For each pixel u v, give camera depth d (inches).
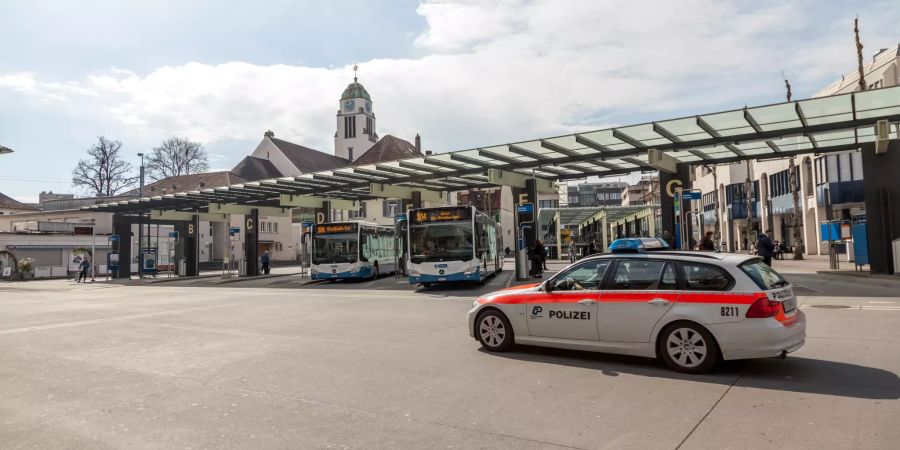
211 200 1322.6
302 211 2327.8
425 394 226.8
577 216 1808.6
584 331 280.5
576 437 173.5
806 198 1510.8
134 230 2144.4
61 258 1856.5
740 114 615.8
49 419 203.2
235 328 432.5
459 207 788.0
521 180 935.0
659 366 268.4
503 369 269.3
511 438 173.6
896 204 716.0
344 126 3440.0
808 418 186.5
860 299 503.2
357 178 1048.8
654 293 262.8
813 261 1211.9
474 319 319.0
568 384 238.7
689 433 174.7
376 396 225.3
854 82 1366.9
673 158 822.5
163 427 191.6
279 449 168.1
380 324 436.5
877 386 222.7
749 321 239.5
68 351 345.1
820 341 315.9
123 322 489.7
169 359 311.6
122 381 260.4
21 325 484.4
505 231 2524.6
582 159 823.1
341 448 167.9
